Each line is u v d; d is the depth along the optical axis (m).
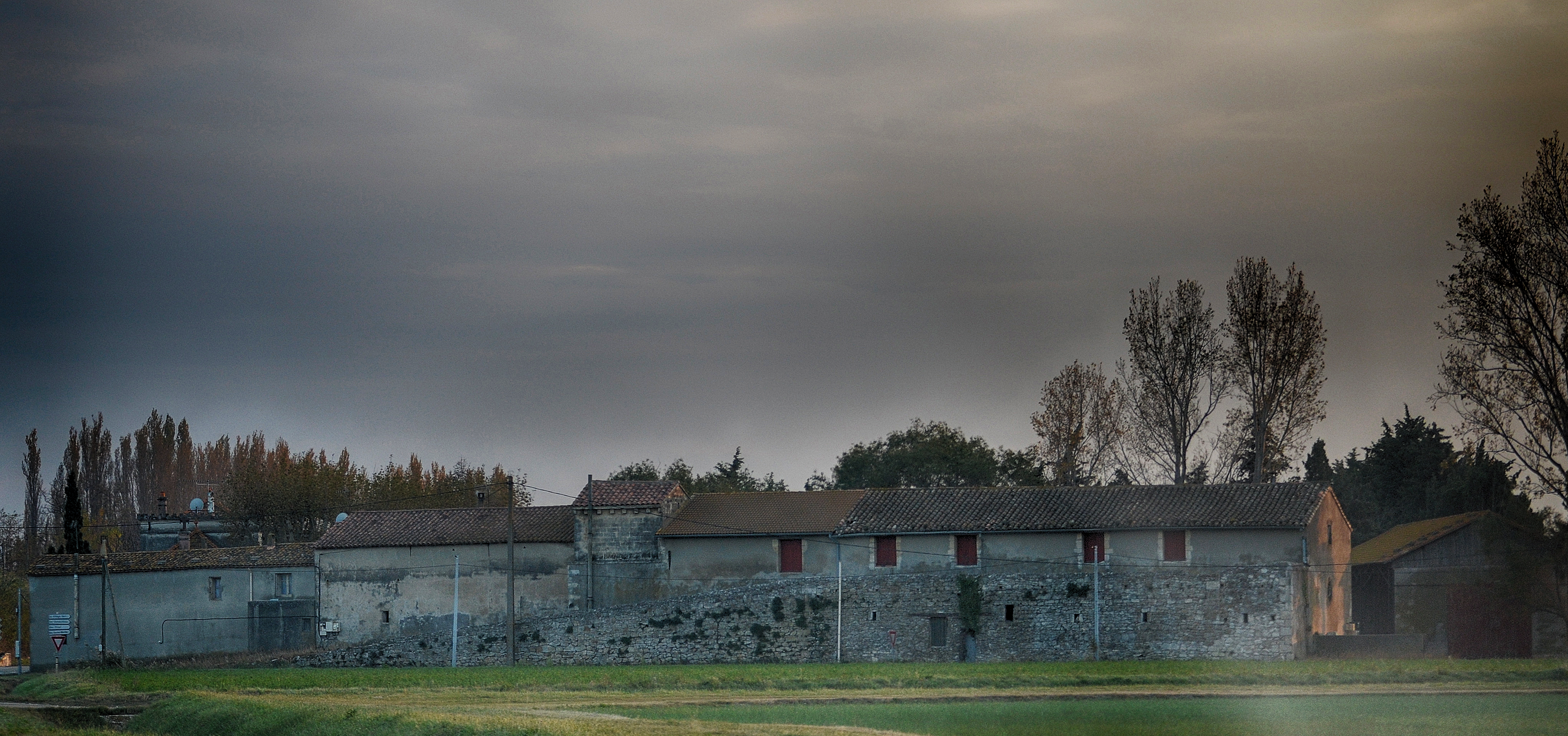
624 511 82.62
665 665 73.75
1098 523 74.38
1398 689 55.44
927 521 77.50
